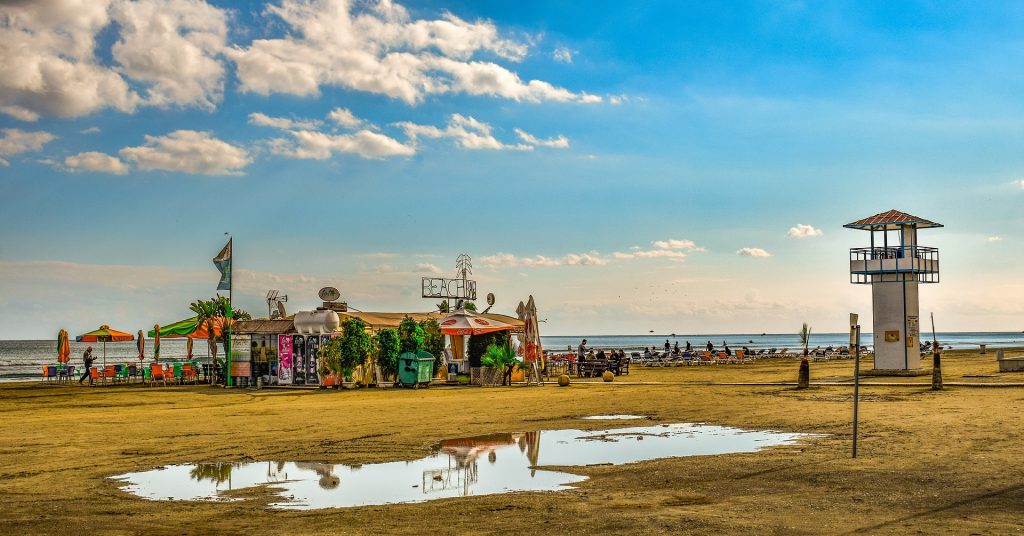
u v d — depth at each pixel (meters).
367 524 9.20
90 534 8.83
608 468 12.84
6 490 11.46
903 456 13.02
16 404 26.52
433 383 35.69
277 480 12.16
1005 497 9.82
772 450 14.29
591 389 30.92
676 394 27.36
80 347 172.50
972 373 34.97
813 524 8.66
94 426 19.14
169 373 39.19
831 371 41.03
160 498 10.87
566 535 8.45
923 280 35.31
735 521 8.89
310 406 24.25
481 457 14.17
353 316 35.69
